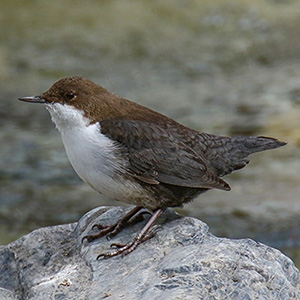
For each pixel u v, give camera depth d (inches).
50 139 618.8
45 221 492.7
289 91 699.4
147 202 288.5
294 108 657.6
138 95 703.1
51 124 649.0
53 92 286.8
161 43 826.2
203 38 846.5
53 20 849.5
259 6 927.0
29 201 519.8
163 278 246.8
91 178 285.9
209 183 286.8
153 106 675.4
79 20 851.4
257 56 804.0
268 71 762.2
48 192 531.8
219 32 859.4
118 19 861.2
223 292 240.1
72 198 523.8
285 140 597.6
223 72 764.6
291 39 846.5
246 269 247.9
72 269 271.9
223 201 513.7
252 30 869.2
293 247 452.8
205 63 785.6
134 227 294.0
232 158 304.7
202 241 272.4
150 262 262.1
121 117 290.7
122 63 778.2
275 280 245.9
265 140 308.0
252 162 575.2
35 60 772.0
